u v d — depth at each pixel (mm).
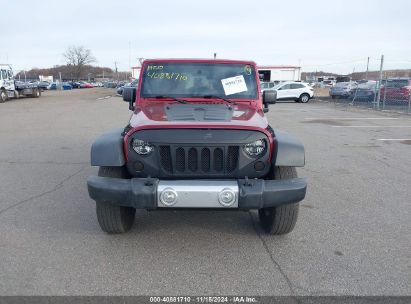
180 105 4766
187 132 3734
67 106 24219
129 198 3656
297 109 22719
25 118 16719
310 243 4227
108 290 3287
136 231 4492
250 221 4836
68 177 6742
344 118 17203
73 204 5352
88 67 108875
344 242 4258
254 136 3799
